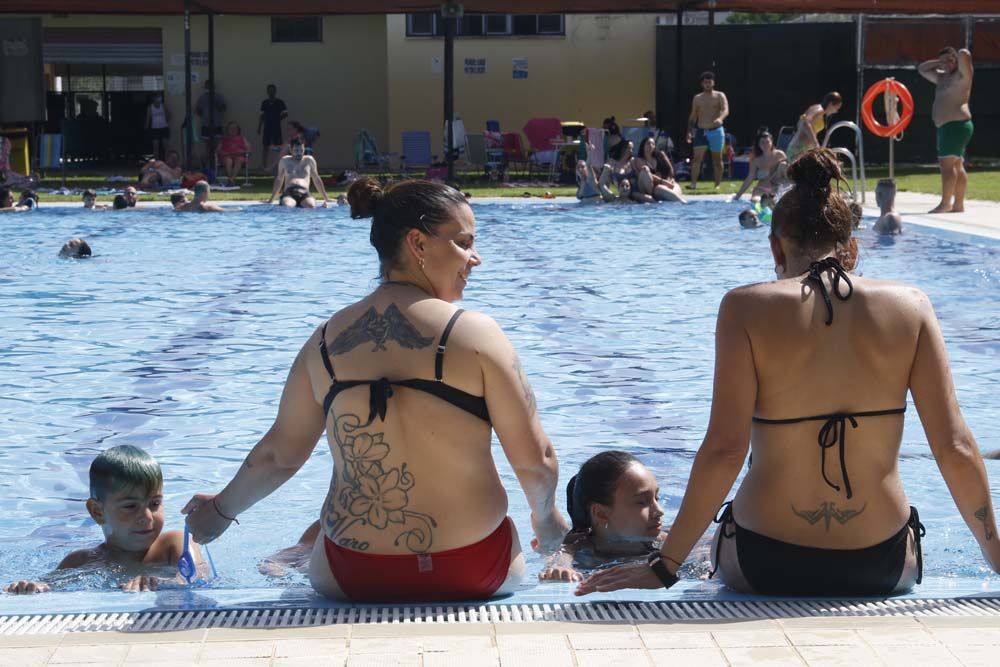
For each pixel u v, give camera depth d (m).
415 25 25.42
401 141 25.67
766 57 24.81
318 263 11.54
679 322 8.34
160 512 3.76
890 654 2.42
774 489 3.04
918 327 2.97
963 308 8.70
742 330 2.96
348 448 2.96
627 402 6.14
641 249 12.59
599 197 17.89
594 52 25.61
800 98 24.94
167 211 16.83
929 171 23.31
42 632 2.59
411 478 2.94
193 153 25.81
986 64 22.89
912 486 4.65
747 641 2.50
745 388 2.96
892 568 3.06
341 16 26.08
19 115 20.98
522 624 2.62
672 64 25.03
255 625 2.65
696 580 3.47
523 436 2.99
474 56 25.59
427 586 2.97
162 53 26.20
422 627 2.60
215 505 3.37
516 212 16.80
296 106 26.38
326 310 8.84
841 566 3.02
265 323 8.31
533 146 23.84
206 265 11.35
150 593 3.07
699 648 2.46
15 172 20.72
